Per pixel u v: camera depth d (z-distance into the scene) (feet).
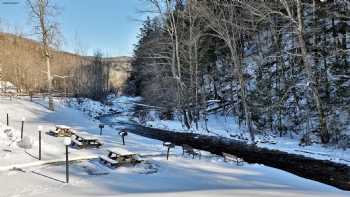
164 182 50.72
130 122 151.74
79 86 258.16
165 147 80.18
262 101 114.73
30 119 117.70
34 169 58.13
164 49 143.74
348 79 95.50
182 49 135.13
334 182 57.26
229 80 145.59
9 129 80.23
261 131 106.93
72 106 187.62
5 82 230.89
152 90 162.61
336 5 102.68
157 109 160.35
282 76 114.73
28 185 49.34
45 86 252.83
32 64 260.83
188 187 47.09
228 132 110.83
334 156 73.56
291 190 42.86
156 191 44.42
